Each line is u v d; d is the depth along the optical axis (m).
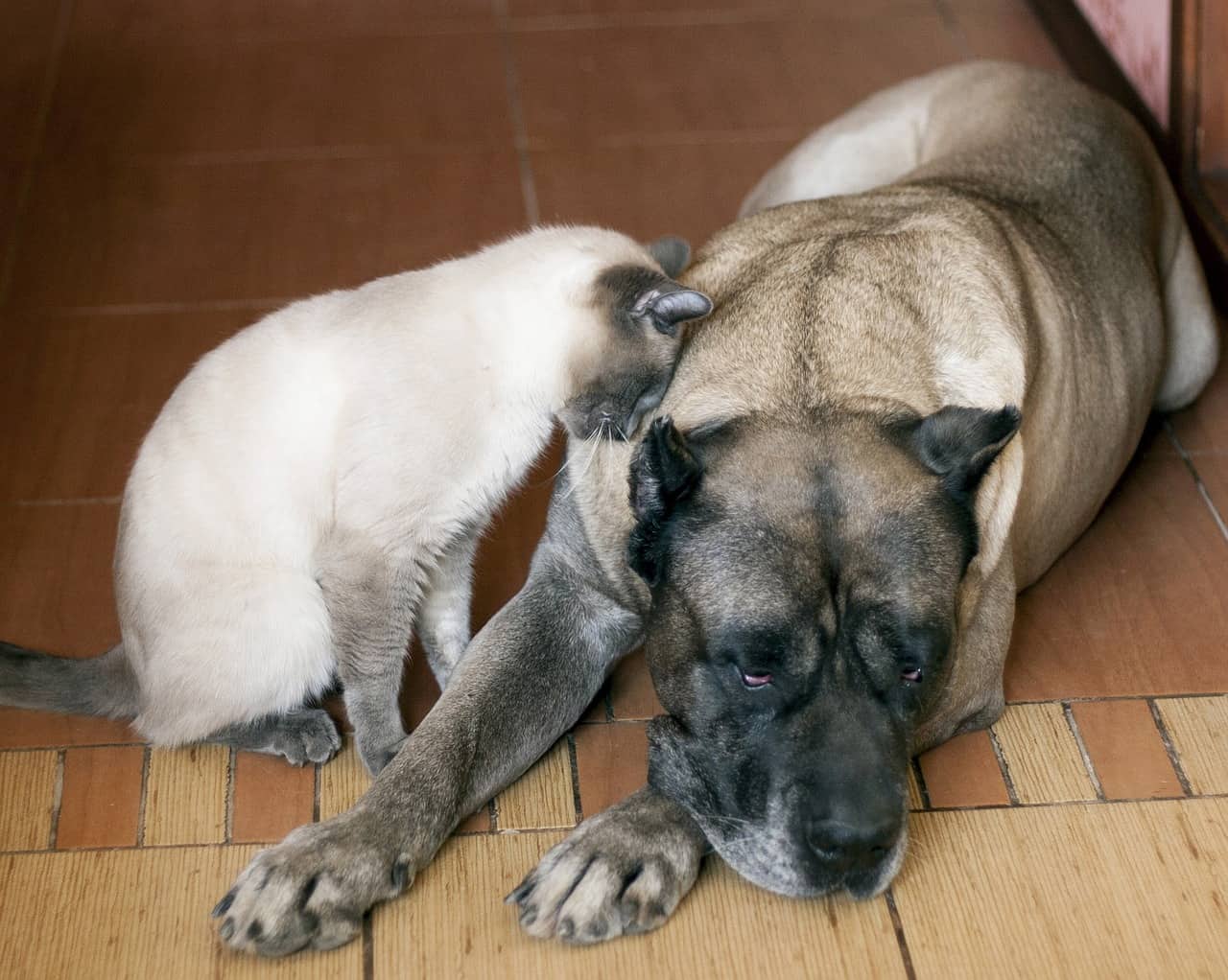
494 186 2.15
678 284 1.40
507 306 1.44
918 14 2.56
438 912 1.37
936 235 1.52
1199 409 1.89
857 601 1.29
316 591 1.46
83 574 1.65
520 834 1.43
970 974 1.35
